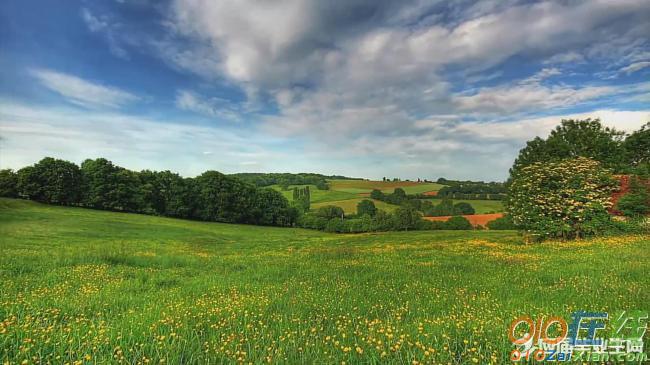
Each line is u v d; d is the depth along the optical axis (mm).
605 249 20922
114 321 7855
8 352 5797
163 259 20656
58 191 73812
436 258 21172
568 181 30828
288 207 102250
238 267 19188
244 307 9094
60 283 12797
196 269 18266
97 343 6156
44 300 9664
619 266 14141
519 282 12555
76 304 9375
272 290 11734
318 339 6633
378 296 10594
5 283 12039
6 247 25703
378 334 6738
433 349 5664
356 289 11781
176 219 80562
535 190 31844
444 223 79312
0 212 57625
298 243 44438
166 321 7613
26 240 32469
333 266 18391
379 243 40406
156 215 83250
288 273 16094
